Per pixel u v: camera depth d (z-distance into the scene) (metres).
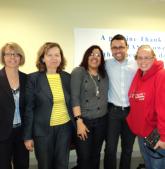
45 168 2.19
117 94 2.50
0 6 3.30
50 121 2.16
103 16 3.55
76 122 2.30
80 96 2.36
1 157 2.18
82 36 3.51
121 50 2.51
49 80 2.20
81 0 3.48
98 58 2.40
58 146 2.22
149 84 2.12
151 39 3.73
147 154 2.29
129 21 3.64
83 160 2.41
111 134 2.53
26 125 2.17
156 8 3.72
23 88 2.23
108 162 2.60
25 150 2.32
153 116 2.13
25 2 3.36
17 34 3.37
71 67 3.51
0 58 2.21
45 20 3.42
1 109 2.13
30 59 3.42
